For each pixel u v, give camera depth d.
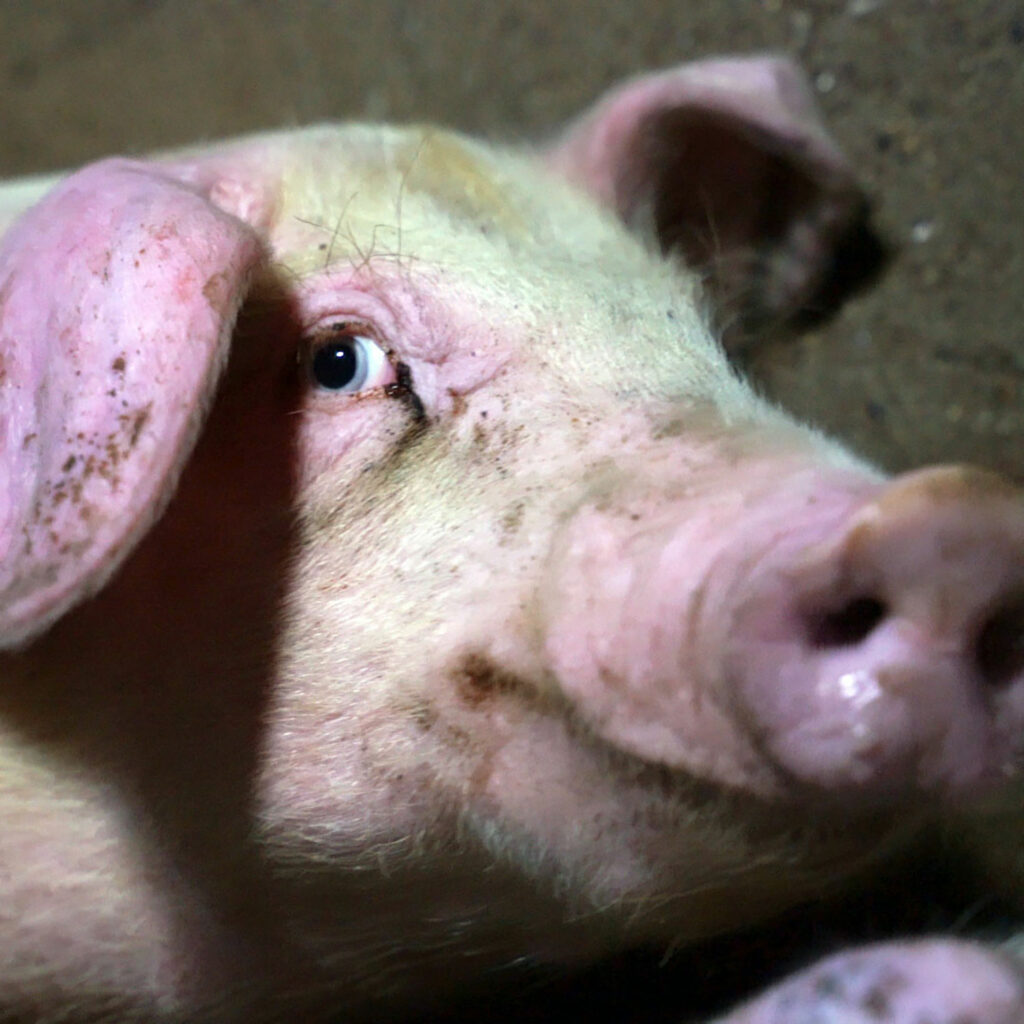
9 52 1.80
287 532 0.86
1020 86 1.04
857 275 1.11
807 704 0.72
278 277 0.89
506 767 0.82
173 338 0.80
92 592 0.78
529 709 0.81
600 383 0.85
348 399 0.87
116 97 1.69
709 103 1.06
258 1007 0.94
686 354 0.88
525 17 1.30
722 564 0.75
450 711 0.83
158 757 0.88
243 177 0.94
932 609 0.71
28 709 0.89
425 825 0.85
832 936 0.89
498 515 0.83
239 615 0.86
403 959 0.91
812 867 0.79
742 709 0.74
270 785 0.86
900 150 1.08
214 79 1.60
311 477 0.86
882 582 0.72
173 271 0.80
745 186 1.12
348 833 0.86
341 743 0.85
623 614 0.77
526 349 0.87
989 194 1.05
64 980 0.93
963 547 0.71
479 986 0.93
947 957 0.77
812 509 0.75
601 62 1.25
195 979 0.93
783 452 0.79
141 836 0.90
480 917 0.88
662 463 0.81
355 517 0.86
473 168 0.96
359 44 1.46
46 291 0.82
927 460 1.07
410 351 0.87
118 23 1.70
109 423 0.79
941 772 0.73
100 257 0.81
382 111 1.44
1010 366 1.04
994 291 1.05
